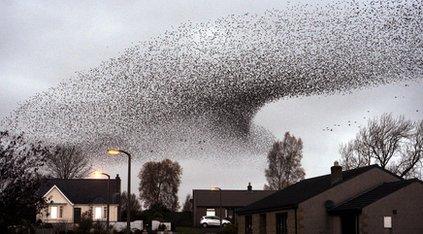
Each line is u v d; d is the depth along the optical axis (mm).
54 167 89062
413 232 33656
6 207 27156
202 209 89125
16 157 28031
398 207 33750
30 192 28188
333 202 37062
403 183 35031
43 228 53344
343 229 35719
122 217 87562
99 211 78875
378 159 68625
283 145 96625
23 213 27984
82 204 78562
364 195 36656
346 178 38156
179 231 71250
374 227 33250
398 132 67688
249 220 47344
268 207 41812
